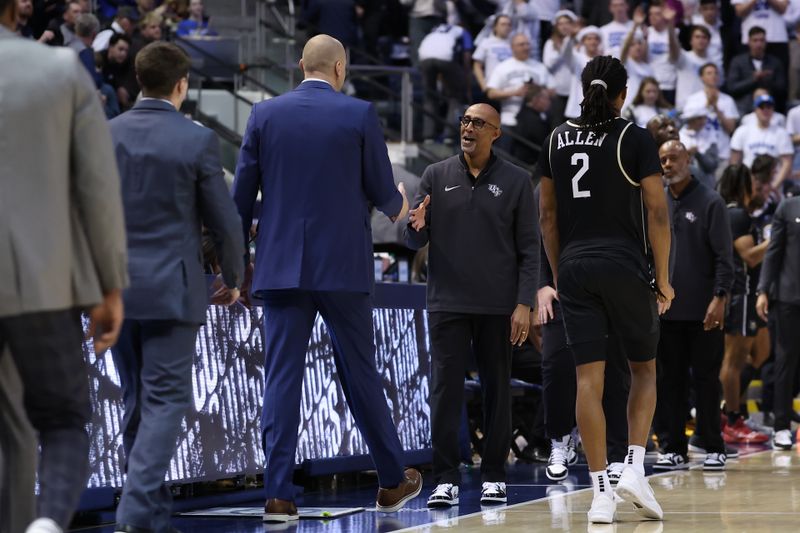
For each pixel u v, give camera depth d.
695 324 14.51
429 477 14.09
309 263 10.25
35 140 6.45
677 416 14.77
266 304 10.53
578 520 10.41
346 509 11.10
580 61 26.91
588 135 10.23
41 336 6.49
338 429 12.90
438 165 11.76
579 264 10.17
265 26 25.25
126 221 8.82
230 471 11.49
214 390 11.41
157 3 24.81
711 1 29.30
